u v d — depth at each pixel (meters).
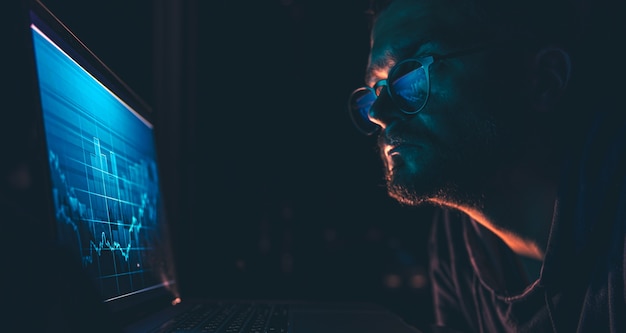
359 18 2.55
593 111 1.01
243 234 2.14
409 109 1.07
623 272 0.81
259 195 2.23
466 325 1.36
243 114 2.21
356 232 2.44
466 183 1.06
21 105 0.81
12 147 0.82
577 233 0.93
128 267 0.92
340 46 2.54
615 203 0.87
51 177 0.64
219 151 2.08
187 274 1.81
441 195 1.07
